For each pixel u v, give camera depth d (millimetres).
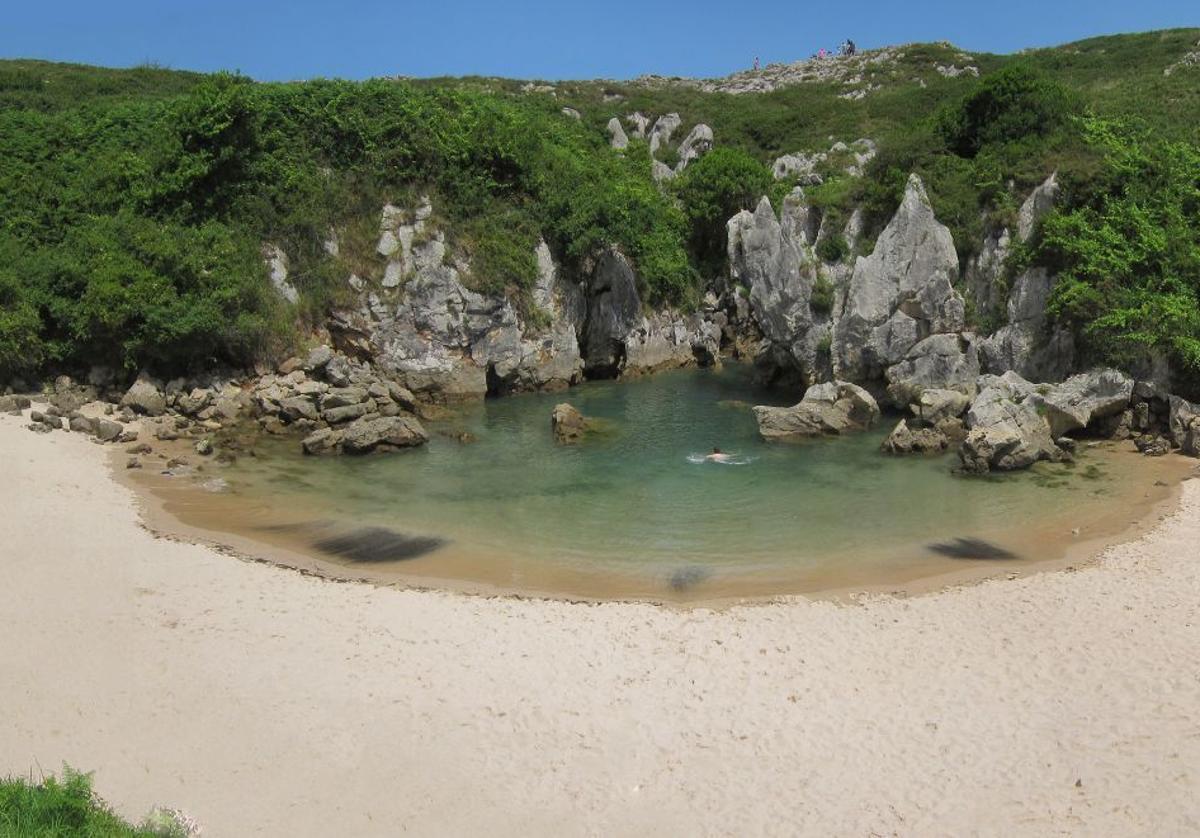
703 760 11953
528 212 39594
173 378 31891
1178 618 15703
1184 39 57219
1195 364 26859
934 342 32062
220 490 23531
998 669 14148
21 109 43969
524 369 37625
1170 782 11289
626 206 43219
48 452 25062
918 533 20797
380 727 12578
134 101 43344
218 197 35375
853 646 15000
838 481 24875
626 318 41688
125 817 10383
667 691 13578
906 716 12906
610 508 22781
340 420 29719
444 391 35812
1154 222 30172
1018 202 32438
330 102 37875
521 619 16047
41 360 30781
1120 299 28750
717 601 17062
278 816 10781
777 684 13773
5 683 13344
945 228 32375
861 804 11102
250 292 33344
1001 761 11852
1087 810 10898
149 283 31016
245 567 18219
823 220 35906
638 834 10625
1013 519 21500
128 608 15961
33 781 10875
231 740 12203
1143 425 27562
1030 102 34812
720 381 40406
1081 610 16188
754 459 27156
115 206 35344
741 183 47000
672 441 29391
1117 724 12547
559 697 13391
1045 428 26641
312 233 35750
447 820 10812
